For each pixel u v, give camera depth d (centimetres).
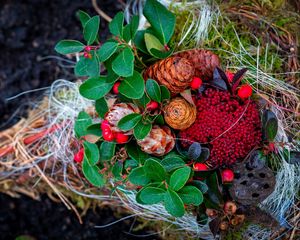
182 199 50
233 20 60
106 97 58
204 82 53
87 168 52
